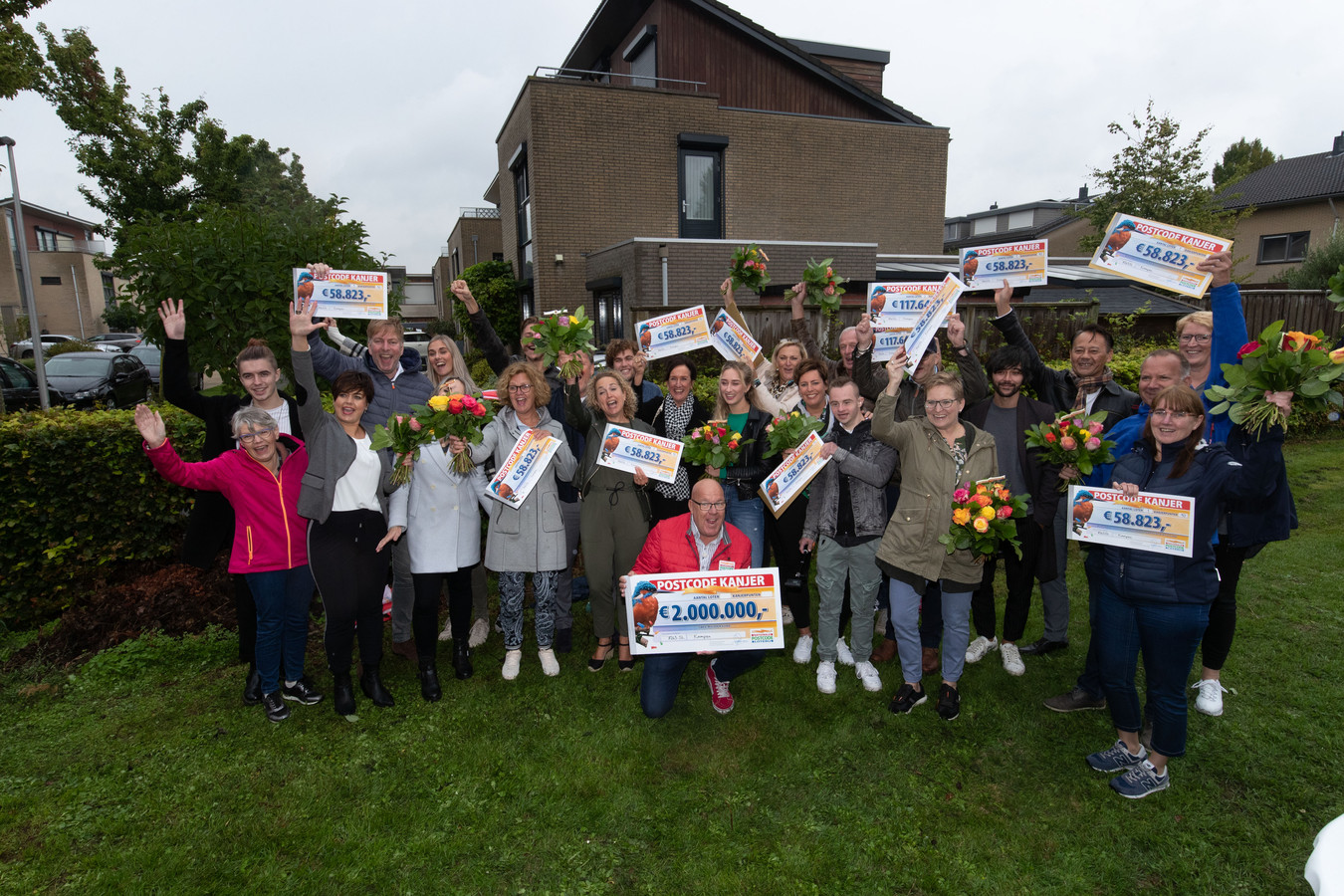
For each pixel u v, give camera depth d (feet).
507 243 56.80
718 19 50.75
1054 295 43.06
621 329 42.65
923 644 13.75
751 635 11.34
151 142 56.95
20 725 11.92
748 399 14.43
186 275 16.60
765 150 50.11
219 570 16.48
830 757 11.12
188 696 12.78
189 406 12.09
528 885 8.75
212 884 8.70
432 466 12.53
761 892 8.59
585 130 45.37
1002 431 13.10
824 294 16.61
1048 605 13.82
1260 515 10.84
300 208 60.85
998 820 9.71
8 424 15.12
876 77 62.59
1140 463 10.12
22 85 32.83
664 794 10.32
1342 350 9.61
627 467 12.75
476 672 13.79
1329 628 14.25
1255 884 8.57
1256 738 11.11
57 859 9.02
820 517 12.92
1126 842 9.24
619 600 13.76
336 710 12.21
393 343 13.92
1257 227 79.00
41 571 15.51
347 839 9.43
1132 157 50.90
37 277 119.75
